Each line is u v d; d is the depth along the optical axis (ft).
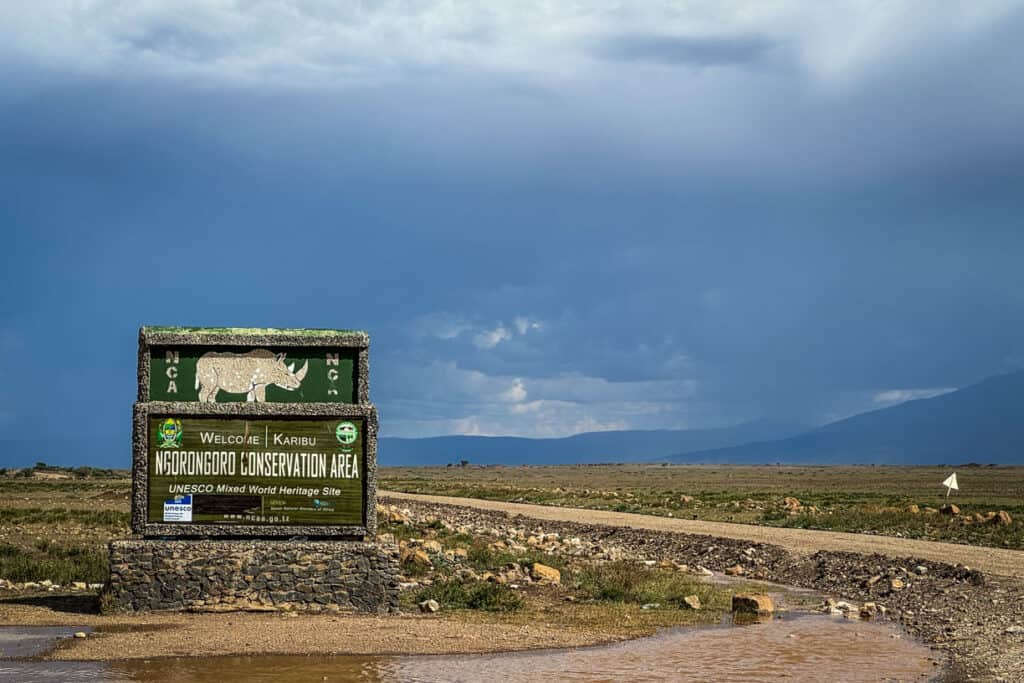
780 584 122.62
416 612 85.92
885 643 76.89
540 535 166.71
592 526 189.57
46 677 59.31
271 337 86.33
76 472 593.01
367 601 84.28
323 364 87.10
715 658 69.87
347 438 86.33
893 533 171.32
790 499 245.45
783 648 74.23
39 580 104.68
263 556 83.35
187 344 85.40
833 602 99.04
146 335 84.94
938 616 90.99
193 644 68.95
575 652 70.90
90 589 99.35
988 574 111.86
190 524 84.33
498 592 92.84
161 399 85.15
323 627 76.18
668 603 98.63
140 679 58.95
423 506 258.98
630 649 72.74
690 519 214.48
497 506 268.21
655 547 161.79
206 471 84.79
